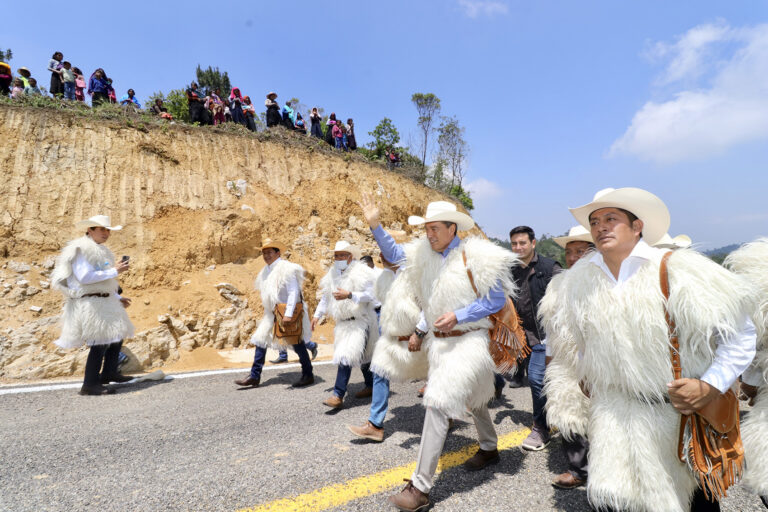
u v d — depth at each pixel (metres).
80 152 8.41
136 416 4.09
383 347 3.42
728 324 1.60
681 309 1.65
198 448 3.26
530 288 3.84
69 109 8.87
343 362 4.36
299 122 14.83
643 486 1.69
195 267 8.79
